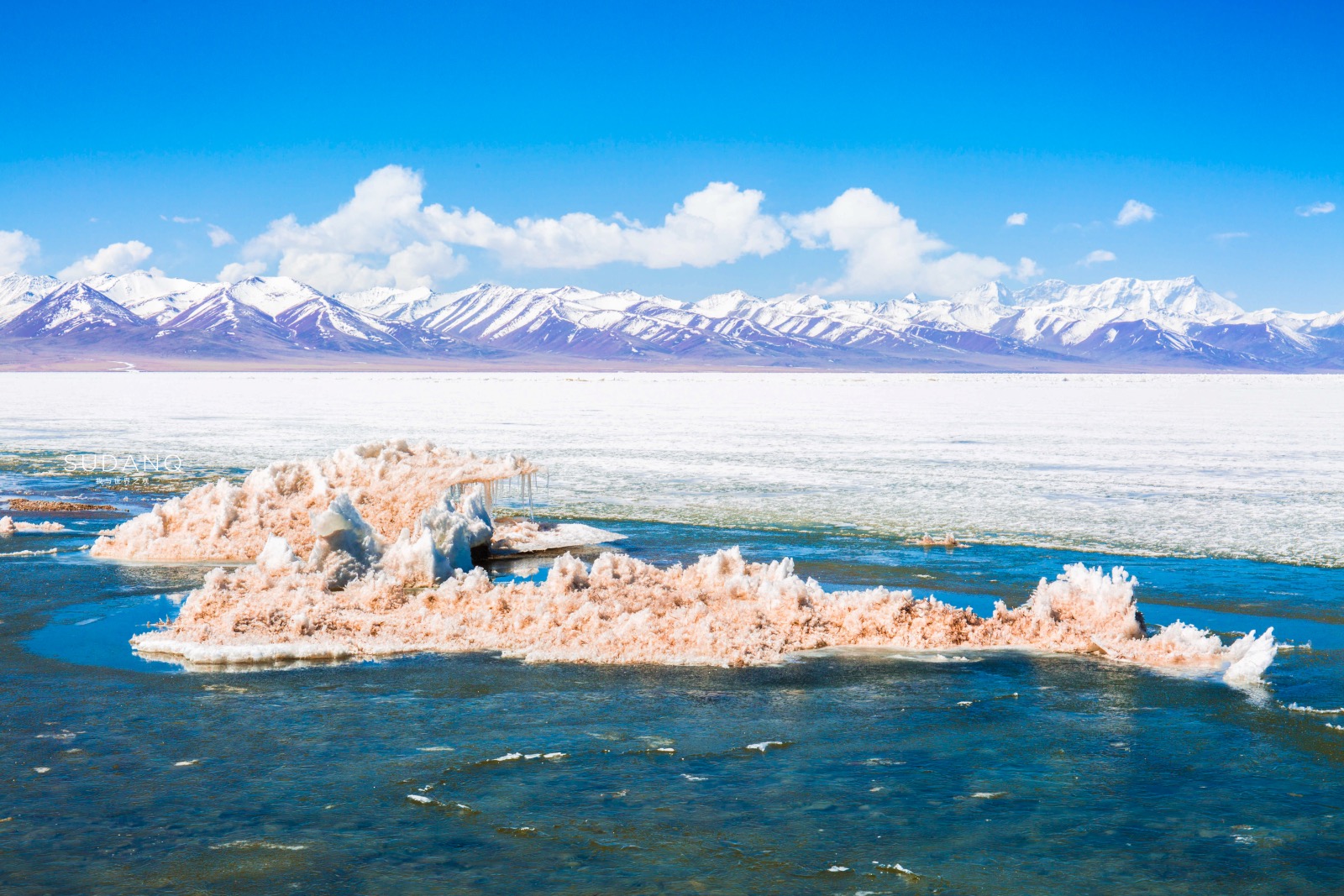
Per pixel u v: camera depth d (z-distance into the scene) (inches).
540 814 374.0
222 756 424.2
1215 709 487.2
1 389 4940.9
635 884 325.7
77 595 697.6
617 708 485.4
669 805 381.4
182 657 562.3
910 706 490.3
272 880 326.6
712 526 1020.5
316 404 3440.0
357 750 431.8
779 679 533.6
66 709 478.9
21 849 345.7
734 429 2266.2
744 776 407.8
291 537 865.5
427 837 355.9
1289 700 499.2
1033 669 553.0
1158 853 346.9
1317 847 350.3
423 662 560.7
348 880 327.0
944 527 1007.0
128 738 442.9
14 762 417.1
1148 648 581.0
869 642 602.5
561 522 1022.4
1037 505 1149.1
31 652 567.8
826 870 335.3
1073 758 426.9
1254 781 404.5
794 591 642.2
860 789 396.2
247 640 576.1
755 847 350.0
